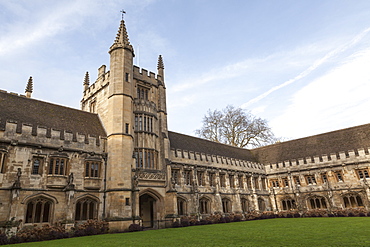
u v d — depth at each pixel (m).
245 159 46.72
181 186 32.38
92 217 23.70
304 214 38.09
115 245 13.14
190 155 35.09
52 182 21.72
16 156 20.42
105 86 30.44
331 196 37.97
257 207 40.38
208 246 11.46
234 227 22.72
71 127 25.83
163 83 35.56
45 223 20.69
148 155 28.80
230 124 56.59
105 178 25.03
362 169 36.78
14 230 18.27
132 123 28.30
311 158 41.50
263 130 54.91
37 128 22.16
